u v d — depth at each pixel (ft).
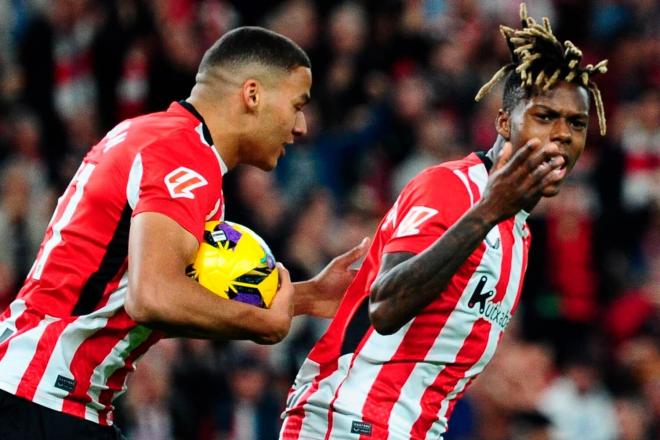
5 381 55.31
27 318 55.93
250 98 56.65
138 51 140.15
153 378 106.32
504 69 55.67
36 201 129.49
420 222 53.06
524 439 107.55
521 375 108.78
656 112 159.94
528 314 134.62
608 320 138.21
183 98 138.82
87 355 55.77
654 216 153.99
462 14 171.53
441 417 56.59
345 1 157.58
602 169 153.79
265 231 124.16
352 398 55.36
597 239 140.05
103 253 55.06
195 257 54.29
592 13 182.19
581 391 125.39
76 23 145.48
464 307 54.65
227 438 109.81
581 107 53.78
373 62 153.69
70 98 143.33
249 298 54.54
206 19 146.10
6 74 146.51
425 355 55.11
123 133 56.13
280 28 151.02
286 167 140.05
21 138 136.36
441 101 153.79
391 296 50.37
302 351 116.26
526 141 53.88
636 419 125.49
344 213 139.03
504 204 49.14
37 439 55.11
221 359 112.27
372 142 146.10
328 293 63.26
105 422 57.67
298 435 57.06
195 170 54.03
